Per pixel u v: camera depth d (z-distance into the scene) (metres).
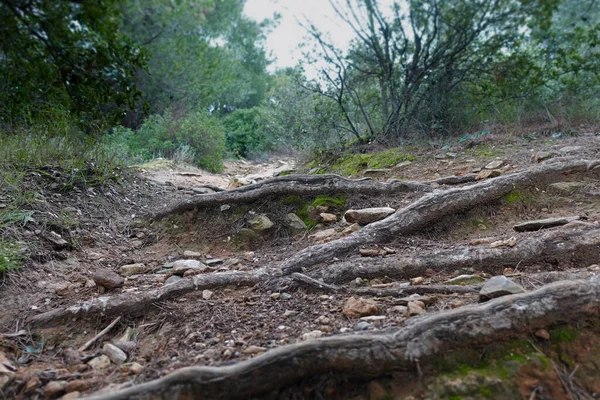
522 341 1.84
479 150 5.49
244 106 18.98
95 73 2.95
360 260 2.90
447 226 3.42
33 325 2.43
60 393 1.84
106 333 2.39
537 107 6.87
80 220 3.91
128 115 11.84
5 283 2.74
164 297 2.64
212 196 4.26
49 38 2.52
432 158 5.55
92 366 2.08
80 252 3.47
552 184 3.70
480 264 2.73
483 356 1.78
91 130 4.85
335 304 2.45
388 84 7.35
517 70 6.81
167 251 3.78
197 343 2.16
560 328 1.90
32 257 3.11
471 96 7.22
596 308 1.95
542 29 6.84
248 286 2.82
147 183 5.45
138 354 2.20
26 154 4.30
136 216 4.38
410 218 3.38
